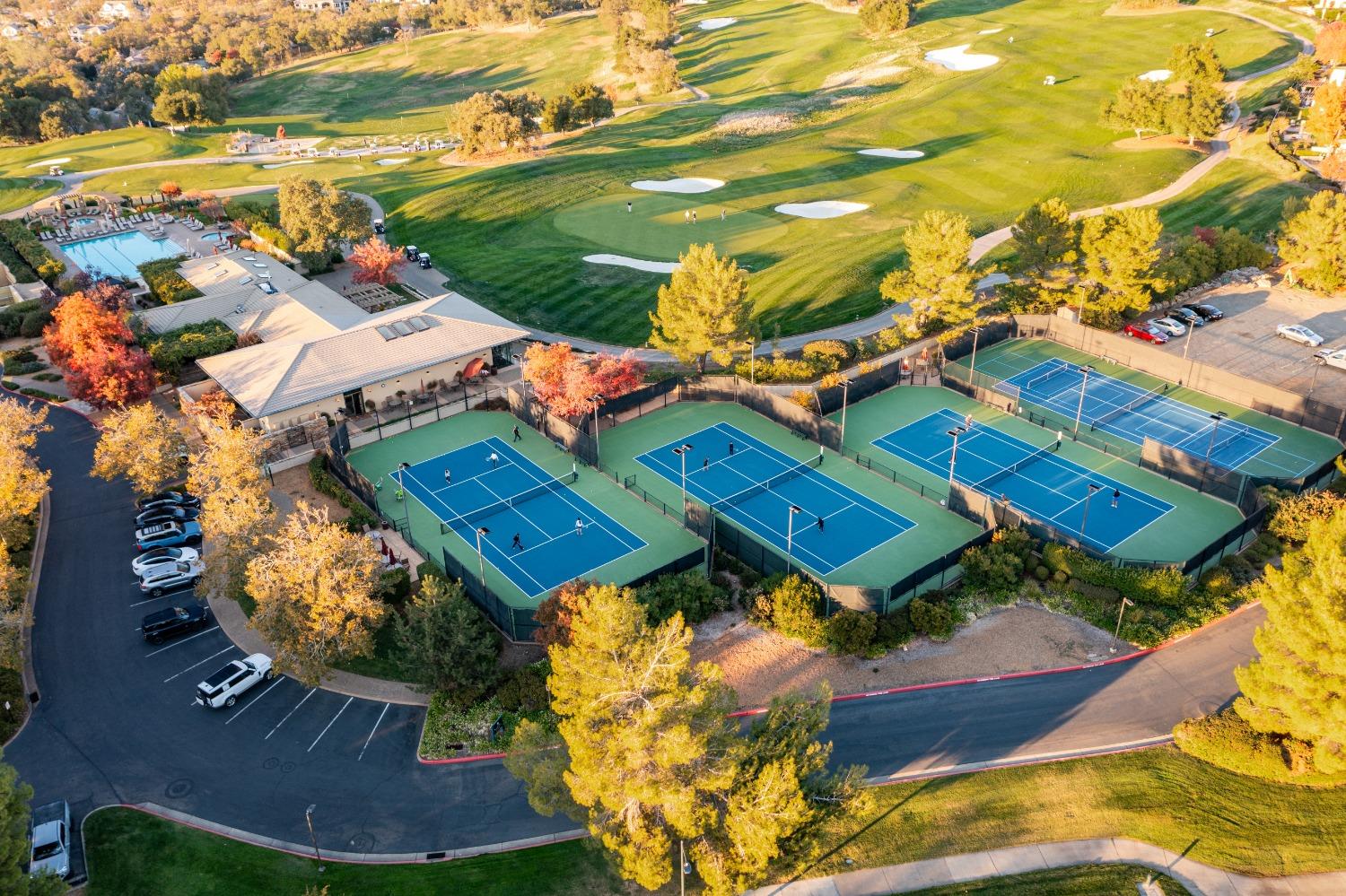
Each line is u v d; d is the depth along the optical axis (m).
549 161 136.38
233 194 140.75
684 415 75.94
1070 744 44.09
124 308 88.75
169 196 137.25
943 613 50.91
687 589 52.03
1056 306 87.12
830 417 74.31
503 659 49.84
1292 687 39.09
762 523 61.69
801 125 150.00
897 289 81.94
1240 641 49.75
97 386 72.44
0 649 47.06
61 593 56.09
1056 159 123.06
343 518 61.97
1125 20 175.12
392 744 45.31
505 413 77.00
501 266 102.94
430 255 108.69
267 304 89.62
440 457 70.50
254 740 45.59
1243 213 104.12
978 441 70.44
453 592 47.50
